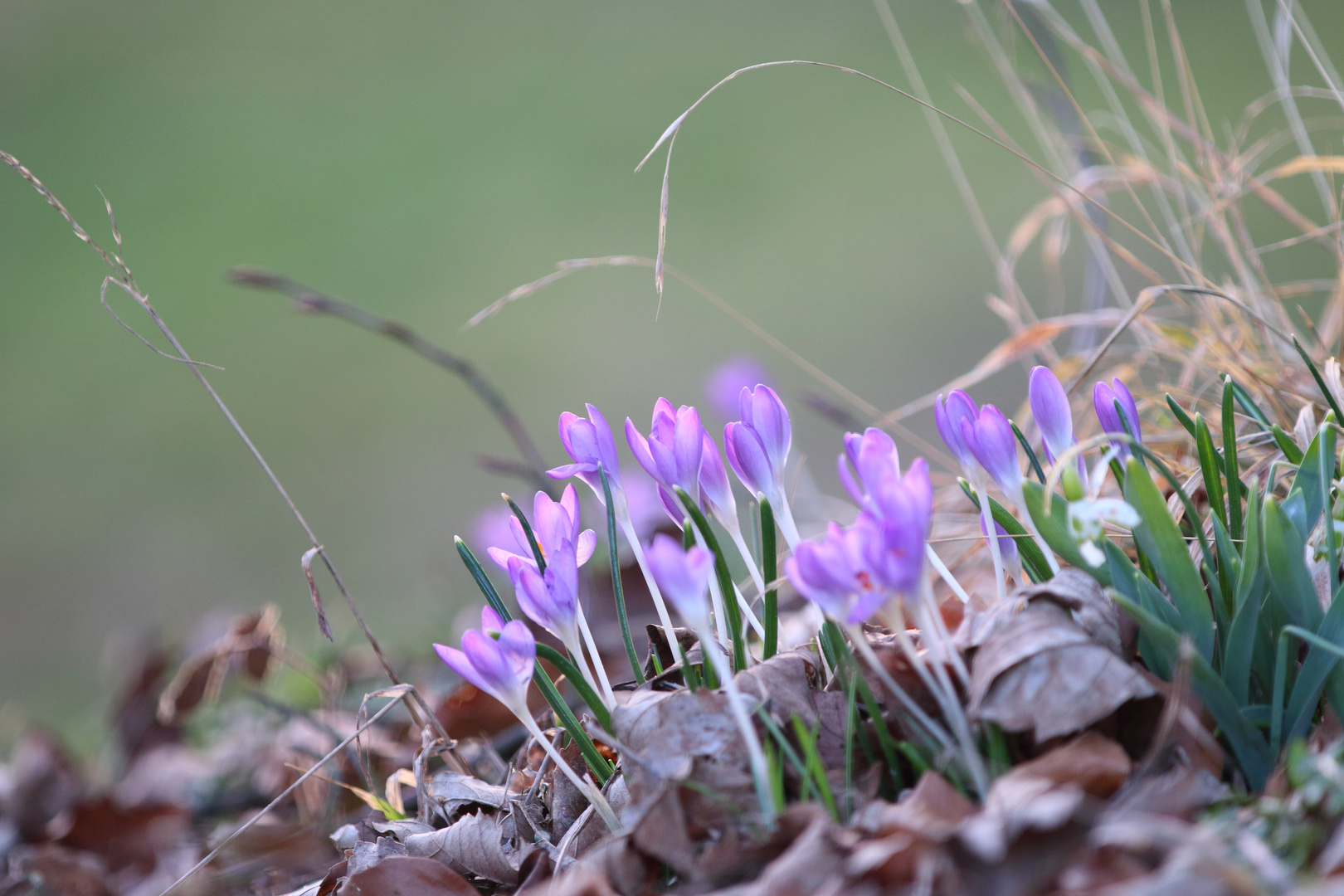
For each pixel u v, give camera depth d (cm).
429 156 1055
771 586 198
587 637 199
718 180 941
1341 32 700
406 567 500
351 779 226
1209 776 192
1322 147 461
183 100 1173
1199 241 219
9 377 764
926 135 925
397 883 199
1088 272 231
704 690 196
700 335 700
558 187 968
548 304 784
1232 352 212
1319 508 195
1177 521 205
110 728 299
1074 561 195
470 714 223
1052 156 232
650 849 193
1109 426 198
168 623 405
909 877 188
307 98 1179
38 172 1032
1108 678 192
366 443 648
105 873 230
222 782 255
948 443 198
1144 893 185
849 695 193
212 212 966
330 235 916
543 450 595
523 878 199
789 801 195
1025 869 188
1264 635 195
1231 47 884
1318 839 188
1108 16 991
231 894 221
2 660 488
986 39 232
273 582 521
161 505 616
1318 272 526
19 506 629
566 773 197
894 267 731
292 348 775
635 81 1155
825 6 1229
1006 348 221
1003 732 194
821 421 532
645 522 234
